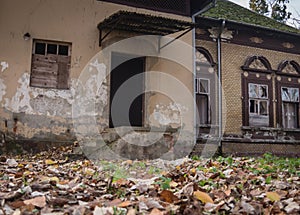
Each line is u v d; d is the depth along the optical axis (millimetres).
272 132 13766
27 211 2578
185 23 9711
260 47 13953
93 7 10305
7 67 9297
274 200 3205
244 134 13180
